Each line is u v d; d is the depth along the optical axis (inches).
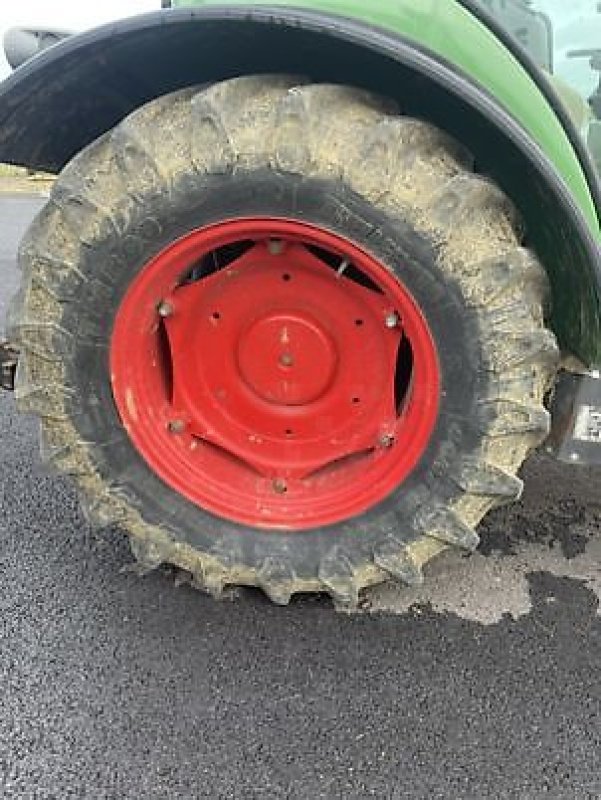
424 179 82.7
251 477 98.5
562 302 92.9
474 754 82.7
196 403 98.2
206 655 93.7
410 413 91.0
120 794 77.0
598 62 117.7
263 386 96.5
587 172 94.9
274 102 83.9
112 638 95.7
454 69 82.3
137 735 83.3
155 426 96.0
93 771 79.3
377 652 95.1
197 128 83.1
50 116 95.3
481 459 88.5
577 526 121.0
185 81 93.0
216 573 97.5
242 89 84.4
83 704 86.7
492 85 85.4
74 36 83.1
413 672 92.6
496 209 84.6
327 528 94.9
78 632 96.5
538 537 118.1
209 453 99.3
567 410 94.2
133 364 93.4
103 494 96.1
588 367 91.9
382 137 81.5
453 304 84.7
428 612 101.9
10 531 115.4
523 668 93.8
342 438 96.3
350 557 94.3
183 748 82.0
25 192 512.7
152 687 89.1
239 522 96.4
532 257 84.6
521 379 86.2
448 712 87.5
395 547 92.9
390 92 89.0
